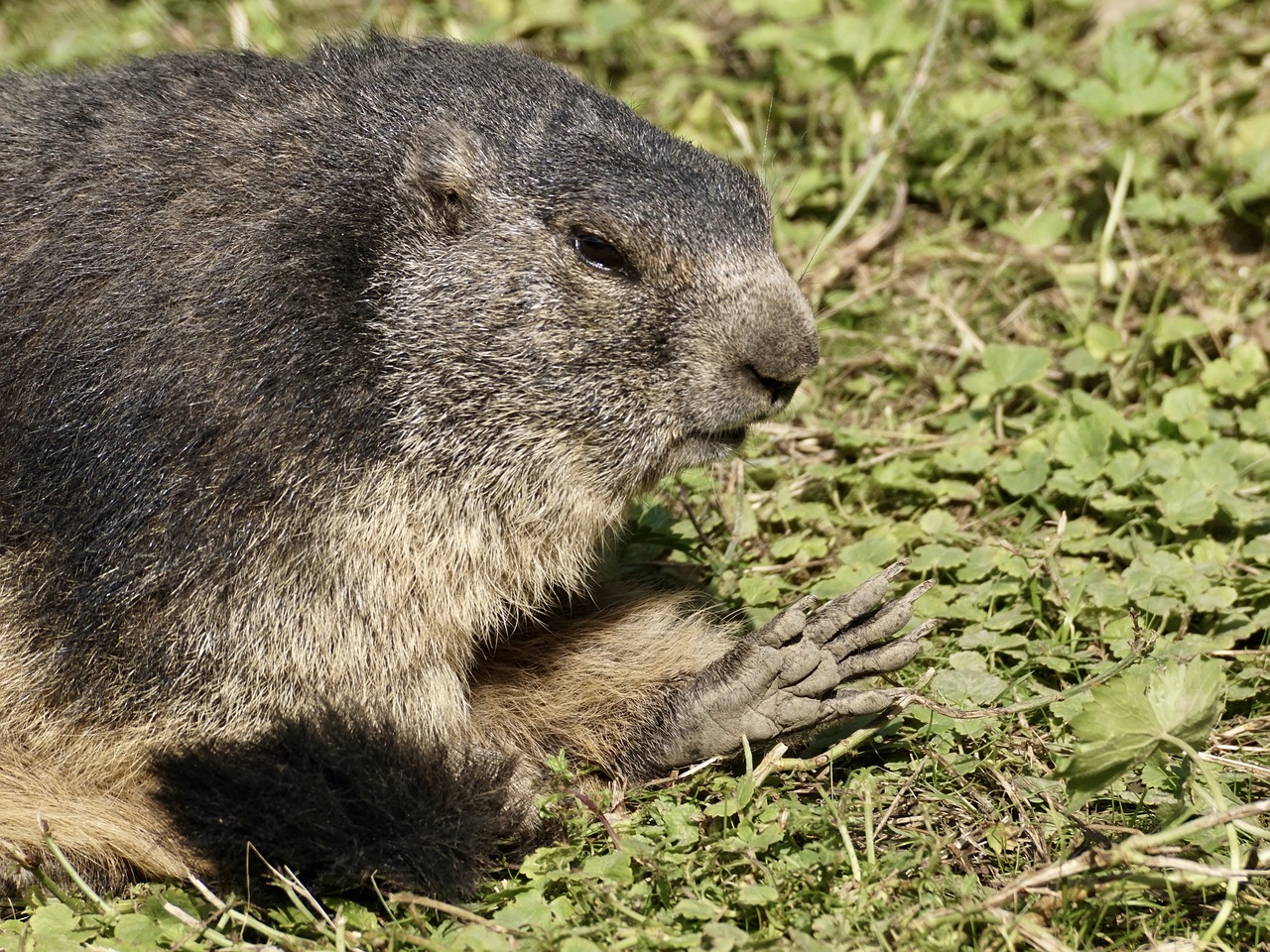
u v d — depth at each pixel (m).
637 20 17.23
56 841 8.91
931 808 9.27
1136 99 15.00
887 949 7.89
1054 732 9.74
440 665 9.67
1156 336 13.41
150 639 9.15
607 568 11.18
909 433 13.20
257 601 9.15
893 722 9.95
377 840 8.50
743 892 8.22
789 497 12.56
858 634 9.52
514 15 17.41
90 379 9.20
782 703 9.46
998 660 10.59
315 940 8.45
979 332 14.37
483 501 9.66
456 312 9.51
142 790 9.38
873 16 16.61
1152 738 8.22
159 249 9.40
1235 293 13.94
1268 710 9.92
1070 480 12.02
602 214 9.50
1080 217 15.12
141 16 17.59
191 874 8.73
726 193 9.91
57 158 9.80
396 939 8.22
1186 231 14.73
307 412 9.23
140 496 9.10
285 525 9.16
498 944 8.07
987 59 16.89
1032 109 16.20
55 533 9.20
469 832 8.59
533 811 9.34
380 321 9.48
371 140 9.84
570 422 9.63
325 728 8.66
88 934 8.46
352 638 9.34
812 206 15.64
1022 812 9.03
